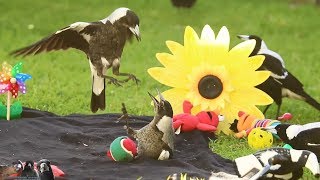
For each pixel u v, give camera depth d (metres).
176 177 10.00
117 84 11.38
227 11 28.53
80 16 26.66
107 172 10.42
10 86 12.92
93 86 11.59
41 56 20.58
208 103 13.09
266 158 9.91
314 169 9.71
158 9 28.30
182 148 11.97
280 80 14.14
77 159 11.01
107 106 15.47
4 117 13.16
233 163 10.57
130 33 11.37
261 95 13.16
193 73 13.14
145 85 17.83
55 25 25.25
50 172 9.64
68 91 16.89
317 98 17.72
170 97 13.29
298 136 11.27
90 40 11.27
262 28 26.12
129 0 29.70
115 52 11.32
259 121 12.74
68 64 19.94
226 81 13.08
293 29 26.42
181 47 13.25
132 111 15.12
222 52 13.13
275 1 31.55
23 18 26.09
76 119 13.22
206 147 12.03
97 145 12.00
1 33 23.78
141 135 11.09
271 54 14.16
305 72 20.42
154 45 22.45
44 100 15.75
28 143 11.73
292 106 16.17
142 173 10.37
